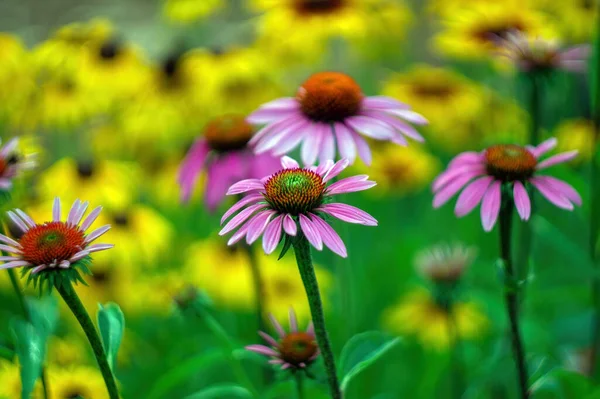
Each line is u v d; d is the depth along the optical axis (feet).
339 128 3.85
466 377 4.46
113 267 4.83
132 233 4.96
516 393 4.32
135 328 5.19
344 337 4.48
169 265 5.59
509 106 5.62
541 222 4.13
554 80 4.11
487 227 3.48
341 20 5.21
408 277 5.54
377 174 5.63
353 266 5.45
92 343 3.29
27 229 3.34
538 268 5.24
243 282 4.90
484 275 5.10
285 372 3.53
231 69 5.55
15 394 3.82
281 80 6.19
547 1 5.41
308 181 3.29
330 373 3.34
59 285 3.25
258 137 3.92
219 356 4.02
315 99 3.87
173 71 5.75
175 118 5.65
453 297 4.31
